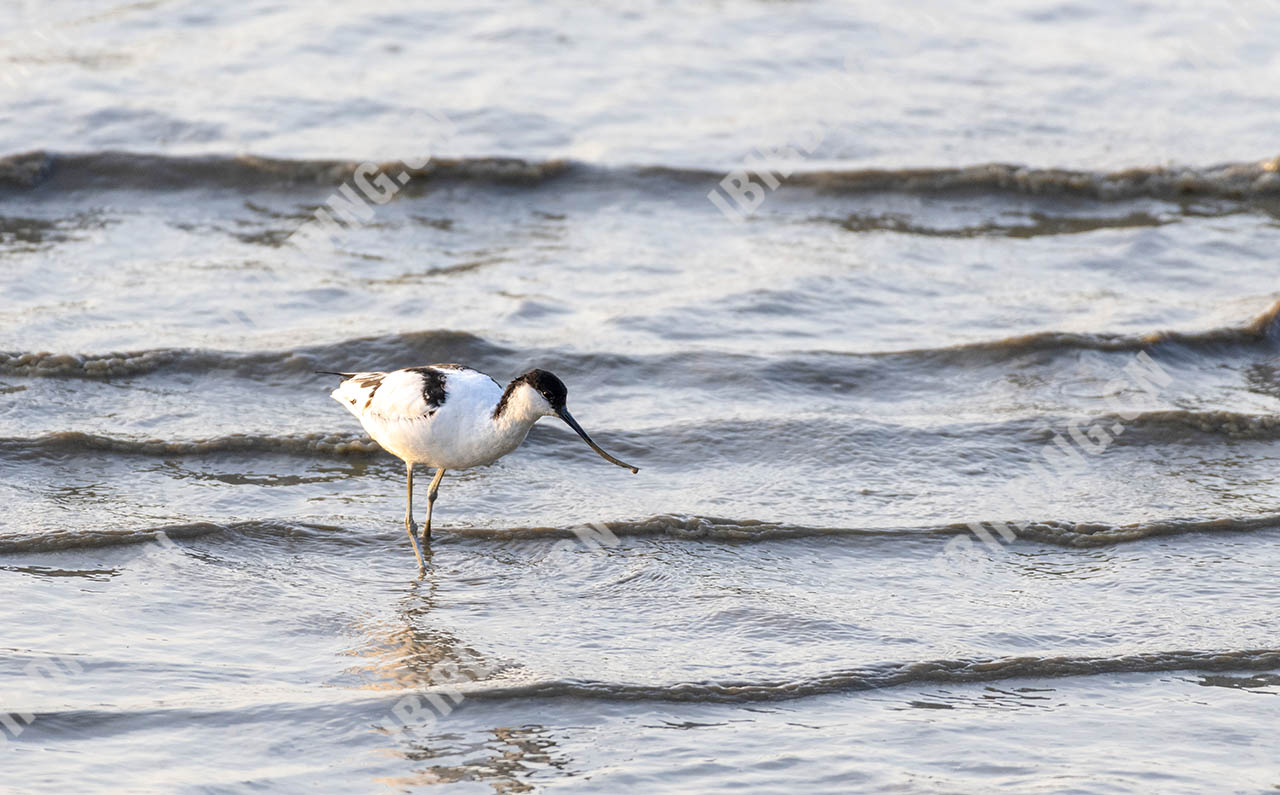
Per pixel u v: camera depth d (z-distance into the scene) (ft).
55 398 46.55
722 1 94.22
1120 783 27.40
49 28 85.51
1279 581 36.73
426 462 37.40
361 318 54.08
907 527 39.93
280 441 44.09
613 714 30.04
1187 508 41.06
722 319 54.70
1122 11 93.71
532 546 38.68
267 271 59.16
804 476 43.52
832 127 76.02
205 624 33.76
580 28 88.99
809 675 31.55
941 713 30.32
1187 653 32.60
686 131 75.46
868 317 55.57
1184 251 63.00
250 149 70.54
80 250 61.11
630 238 64.64
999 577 37.37
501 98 78.38
